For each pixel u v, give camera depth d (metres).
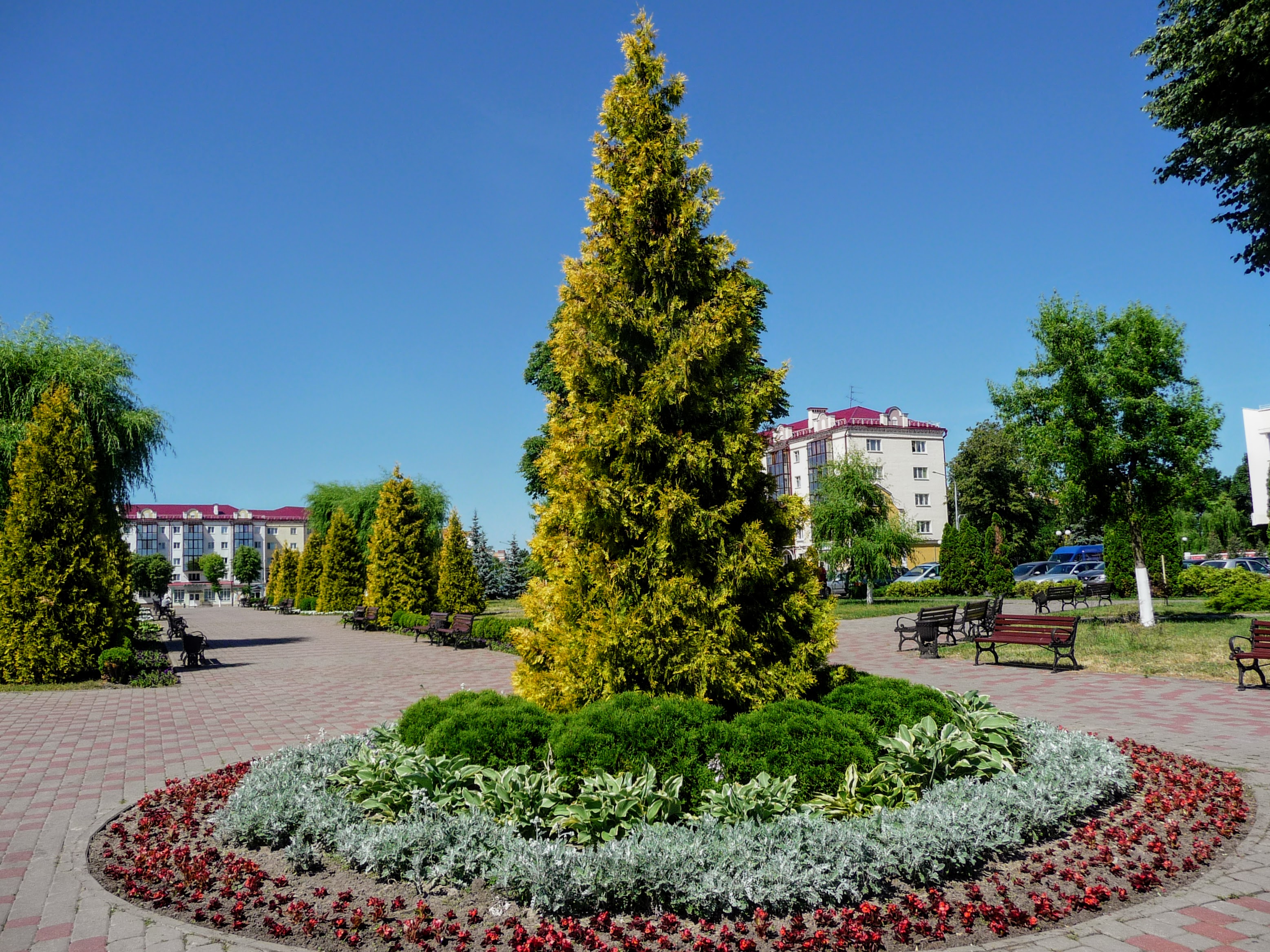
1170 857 4.86
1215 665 13.09
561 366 7.05
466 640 24.08
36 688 14.79
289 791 5.55
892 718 6.15
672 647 6.40
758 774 5.36
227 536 112.75
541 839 4.87
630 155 7.38
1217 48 13.40
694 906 4.11
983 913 4.06
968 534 40.31
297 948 3.94
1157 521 30.47
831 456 56.84
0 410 21.12
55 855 5.50
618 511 6.56
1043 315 18.98
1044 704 10.55
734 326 7.00
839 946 3.80
